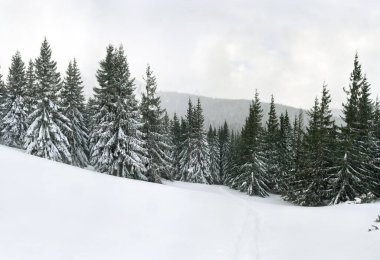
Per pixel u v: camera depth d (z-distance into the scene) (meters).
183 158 61.75
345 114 30.12
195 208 18.08
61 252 8.48
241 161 48.34
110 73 35.19
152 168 39.41
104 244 9.74
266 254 10.19
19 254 7.83
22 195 12.38
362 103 30.64
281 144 48.22
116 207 14.48
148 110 40.12
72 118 43.97
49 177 16.08
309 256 9.17
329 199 31.30
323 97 33.41
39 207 11.70
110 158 33.34
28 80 45.31
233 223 15.41
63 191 14.48
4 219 9.88
